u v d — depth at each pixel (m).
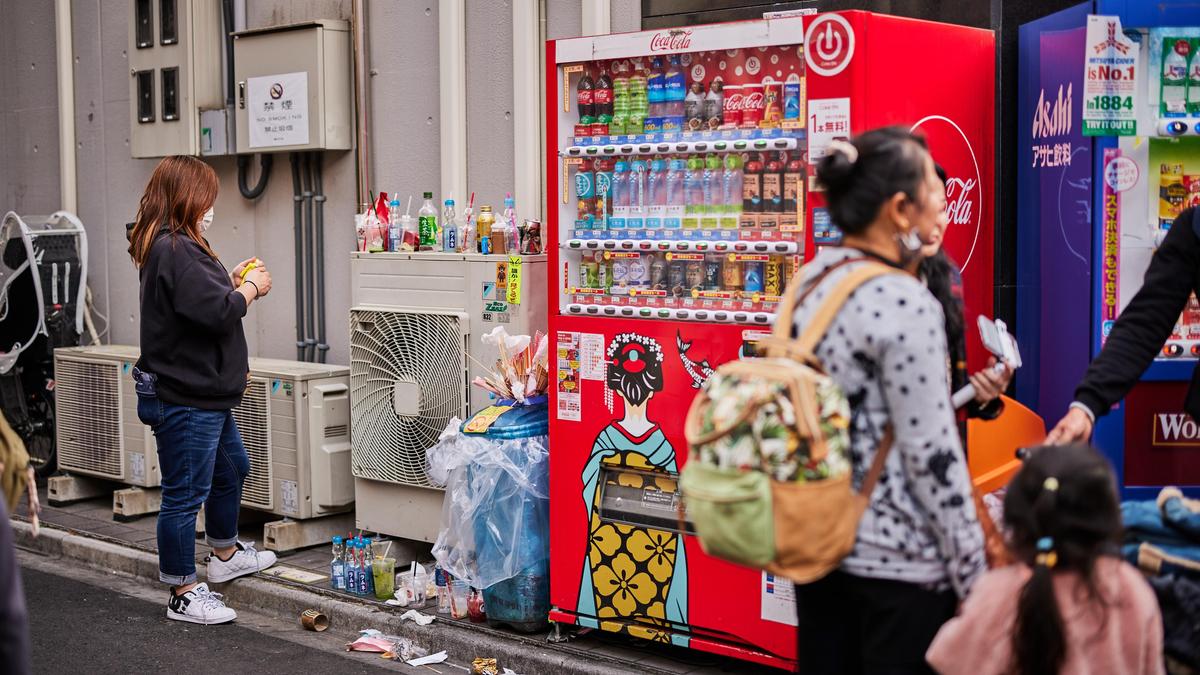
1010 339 3.32
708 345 4.39
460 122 6.27
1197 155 4.11
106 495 7.75
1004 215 4.75
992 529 2.80
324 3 6.89
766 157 4.36
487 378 5.51
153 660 5.09
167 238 5.32
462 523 4.95
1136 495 4.17
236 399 5.55
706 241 4.43
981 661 2.60
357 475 6.01
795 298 2.85
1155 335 3.45
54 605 5.89
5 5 9.03
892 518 2.73
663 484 4.59
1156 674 2.55
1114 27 4.03
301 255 7.06
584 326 4.71
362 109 6.61
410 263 5.79
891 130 2.80
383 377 5.86
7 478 3.31
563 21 5.86
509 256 5.41
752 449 2.65
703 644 4.50
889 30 4.09
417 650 5.16
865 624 2.80
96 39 8.30
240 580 5.90
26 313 7.71
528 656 4.80
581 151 4.70
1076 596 2.53
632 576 4.67
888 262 2.79
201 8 7.24
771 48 4.33
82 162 8.52
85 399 7.34
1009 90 4.70
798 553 2.65
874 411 2.72
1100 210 4.09
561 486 4.83
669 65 4.59
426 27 6.42
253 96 6.86
